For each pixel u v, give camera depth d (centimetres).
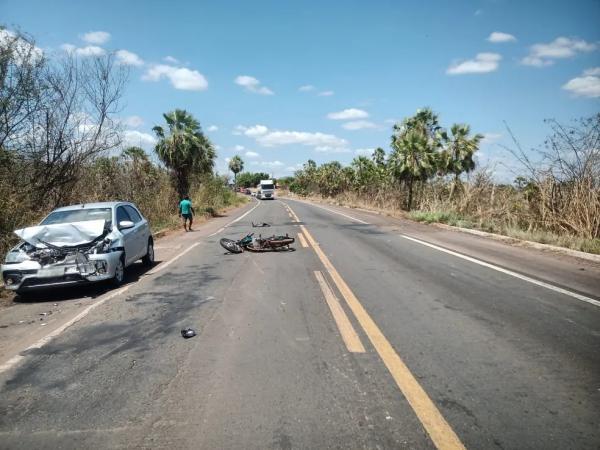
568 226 1290
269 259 1080
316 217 2625
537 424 316
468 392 367
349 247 1263
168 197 2489
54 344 518
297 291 738
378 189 3988
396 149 3541
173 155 2827
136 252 955
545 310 596
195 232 1884
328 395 368
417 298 674
